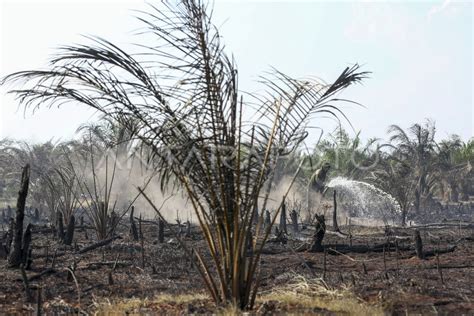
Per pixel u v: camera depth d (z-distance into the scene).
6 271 14.62
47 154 34.88
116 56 9.41
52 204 25.92
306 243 19.47
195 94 9.44
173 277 14.43
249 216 10.05
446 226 29.45
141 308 10.28
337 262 17.11
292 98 9.70
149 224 27.69
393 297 11.18
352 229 28.72
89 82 9.62
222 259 9.73
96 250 19.12
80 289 12.73
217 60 9.36
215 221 9.76
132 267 15.83
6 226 32.12
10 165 38.72
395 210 37.41
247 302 9.73
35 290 12.60
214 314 9.22
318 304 10.34
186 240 22.00
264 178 9.67
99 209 21.75
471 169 49.66
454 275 14.46
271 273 14.98
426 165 42.12
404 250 19.44
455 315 9.84
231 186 9.60
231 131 9.53
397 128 42.16
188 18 9.31
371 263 16.91
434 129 42.34
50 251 18.91
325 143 38.53
